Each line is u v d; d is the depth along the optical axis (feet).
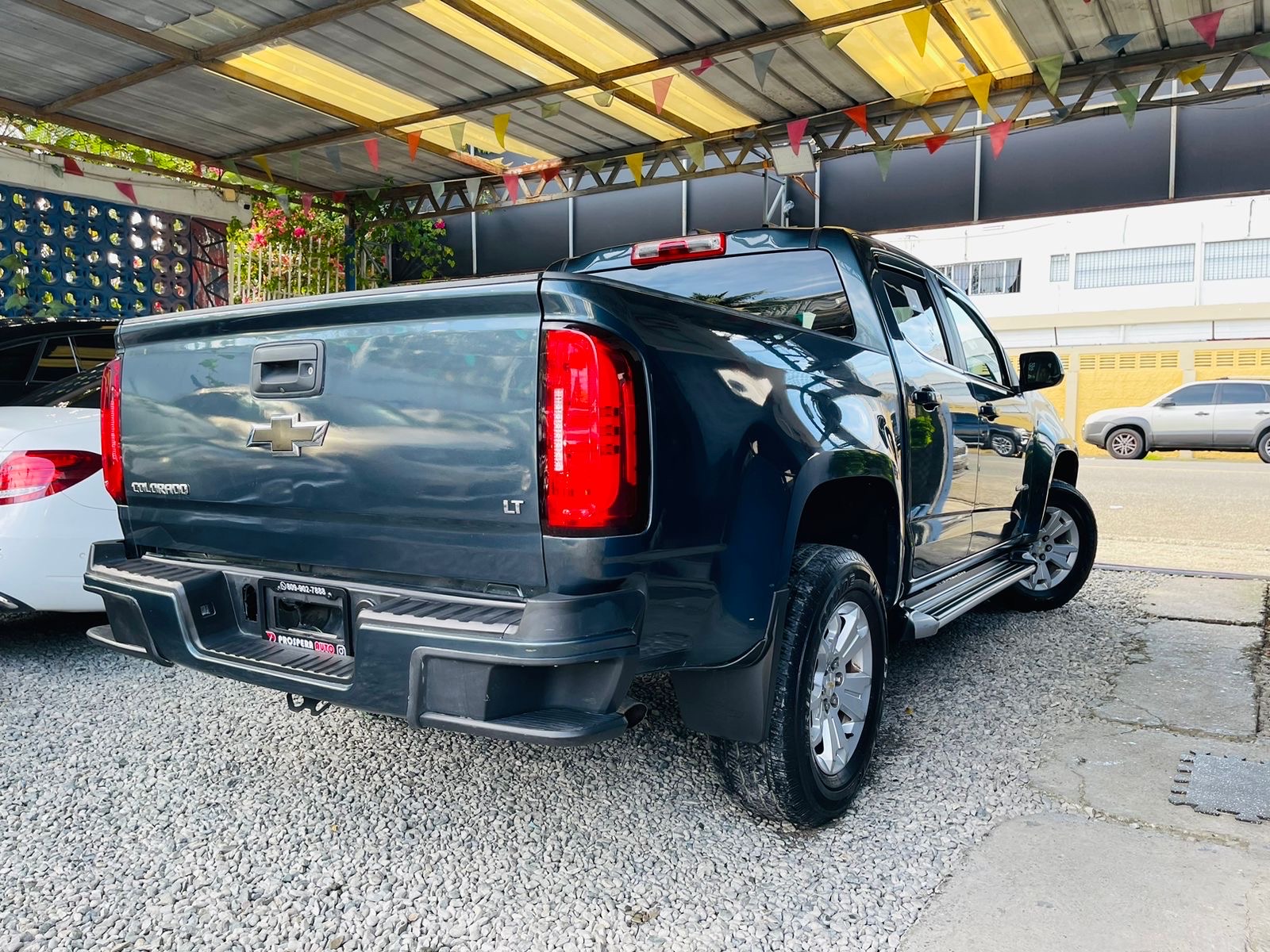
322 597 7.59
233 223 32.68
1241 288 78.33
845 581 8.45
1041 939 6.64
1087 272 83.51
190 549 8.63
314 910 7.13
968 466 12.22
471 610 6.61
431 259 35.60
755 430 7.48
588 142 24.99
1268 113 26.91
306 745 10.39
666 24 17.16
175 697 11.95
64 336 16.72
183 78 19.43
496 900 7.28
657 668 7.07
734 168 25.21
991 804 8.89
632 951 6.61
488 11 16.52
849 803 8.70
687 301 7.04
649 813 8.79
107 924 6.93
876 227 31.91
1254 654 13.91
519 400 6.36
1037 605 16.84
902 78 20.30
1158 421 56.54
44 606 12.55
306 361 7.39
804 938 6.75
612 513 6.26
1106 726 10.94
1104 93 28.58
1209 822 8.45
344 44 18.10
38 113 21.50
